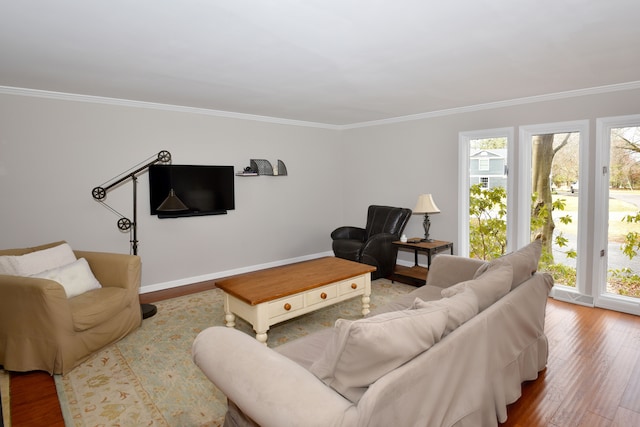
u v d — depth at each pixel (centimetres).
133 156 425
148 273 442
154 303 400
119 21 210
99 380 251
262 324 278
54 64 285
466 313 171
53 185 379
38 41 238
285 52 262
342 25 218
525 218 436
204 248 486
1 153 352
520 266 228
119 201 419
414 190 534
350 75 321
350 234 558
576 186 400
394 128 550
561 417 209
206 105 449
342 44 248
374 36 235
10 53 260
